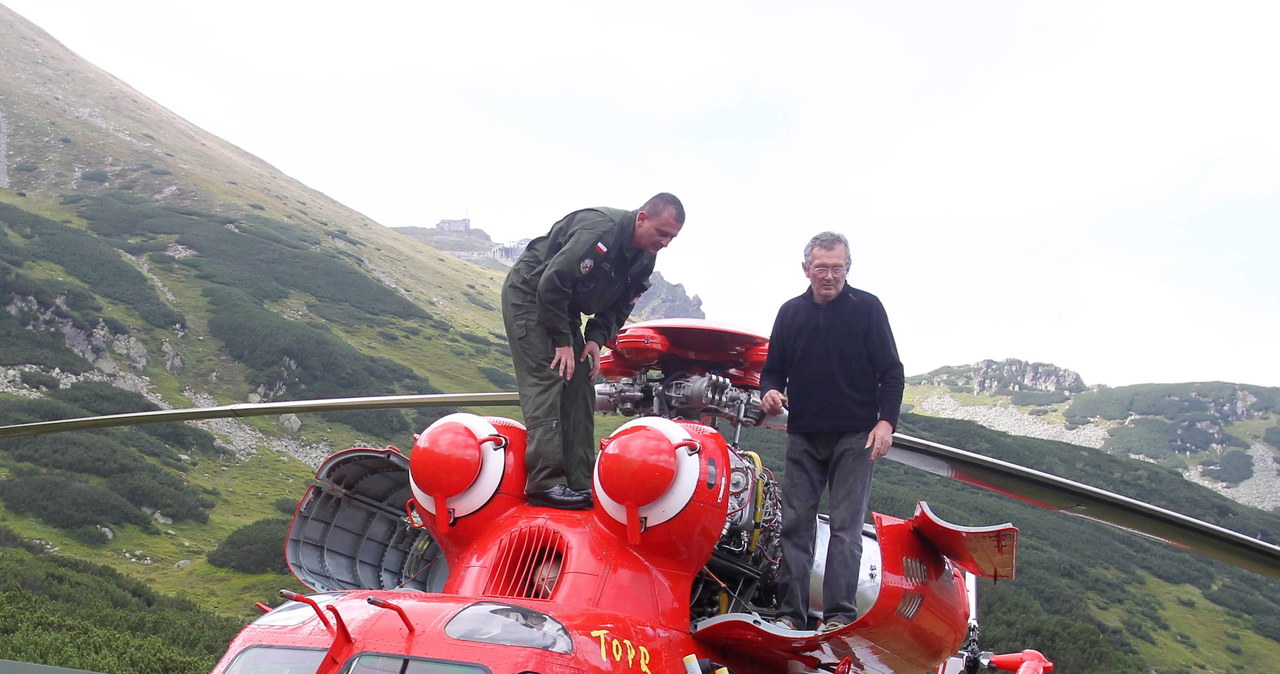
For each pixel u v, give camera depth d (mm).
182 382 71125
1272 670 51281
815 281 5316
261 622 4141
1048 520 66188
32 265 79312
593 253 5090
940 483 57875
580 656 3844
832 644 4637
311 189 195875
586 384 5391
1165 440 176625
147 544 42188
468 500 4883
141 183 128375
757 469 5492
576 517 4832
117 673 18766
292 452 64750
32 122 139625
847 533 5176
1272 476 162000
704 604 5191
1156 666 45406
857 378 5312
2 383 57625
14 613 21344
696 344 5887
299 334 81438
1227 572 69000
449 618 3857
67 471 47531
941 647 5406
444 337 107062
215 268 97688
